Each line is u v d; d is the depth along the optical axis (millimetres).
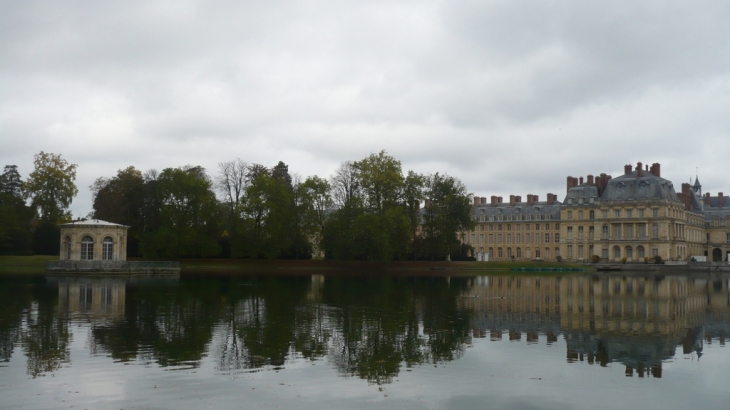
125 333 28406
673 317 36469
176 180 103938
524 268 113500
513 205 180250
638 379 20656
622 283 75250
